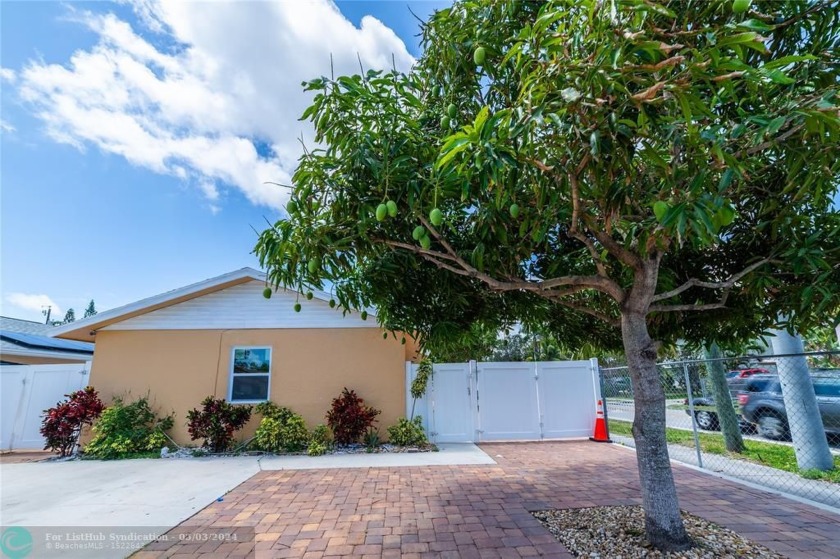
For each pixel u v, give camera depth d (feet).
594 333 17.44
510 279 12.73
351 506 16.08
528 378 31.89
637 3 5.81
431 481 19.74
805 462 20.49
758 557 10.74
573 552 11.48
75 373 31.40
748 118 7.12
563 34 6.82
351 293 15.03
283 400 30.22
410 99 10.35
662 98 6.72
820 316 11.59
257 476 21.27
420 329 16.57
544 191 8.50
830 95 6.50
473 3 10.24
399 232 12.11
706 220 6.38
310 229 10.66
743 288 12.50
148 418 28.96
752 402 30.07
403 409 30.50
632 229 9.27
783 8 8.66
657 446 11.51
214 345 30.86
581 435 31.45
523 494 17.17
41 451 29.78
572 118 7.02
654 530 11.25
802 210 11.23
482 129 7.15
